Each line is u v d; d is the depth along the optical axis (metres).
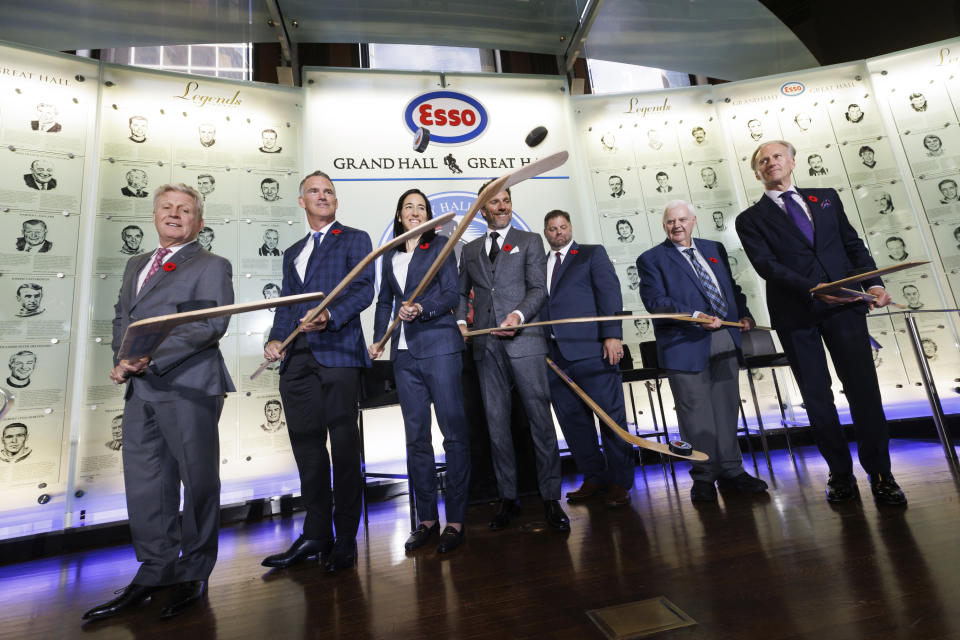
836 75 4.20
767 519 1.94
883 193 3.96
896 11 4.45
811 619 1.09
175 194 1.81
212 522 1.67
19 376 2.82
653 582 1.40
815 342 2.27
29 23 3.30
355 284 2.03
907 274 3.83
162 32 3.57
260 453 3.28
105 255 3.14
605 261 2.75
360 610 1.41
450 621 1.27
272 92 3.74
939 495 2.01
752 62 4.56
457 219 3.86
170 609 1.48
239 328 3.38
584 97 4.23
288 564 1.91
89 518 2.84
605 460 2.74
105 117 3.30
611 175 4.11
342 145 3.79
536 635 1.14
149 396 1.61
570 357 2.58
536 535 2.04
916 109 4.02
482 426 2.95
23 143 3.03
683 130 4.21
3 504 2.69
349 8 3.62
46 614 1.64
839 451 2.17
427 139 3.03
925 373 2.54
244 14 3.54
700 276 2.61
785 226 2.37
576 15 3.95
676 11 3.96
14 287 2.89
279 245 3.58
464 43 4.11
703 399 2.47
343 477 1.89
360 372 2.13
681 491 2.67
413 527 2.37
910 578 1.25
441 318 2.13
